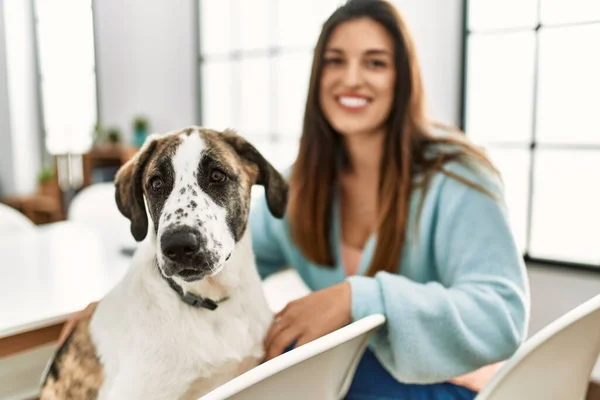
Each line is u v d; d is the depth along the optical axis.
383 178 1.33
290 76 3.57
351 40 1.30
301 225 1.40
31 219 4.85
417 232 1.27
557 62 2.58
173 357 0.94
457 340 1.00
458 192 1.22
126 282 1.00
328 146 1.41
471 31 2.74
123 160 4.45
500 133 2.77
